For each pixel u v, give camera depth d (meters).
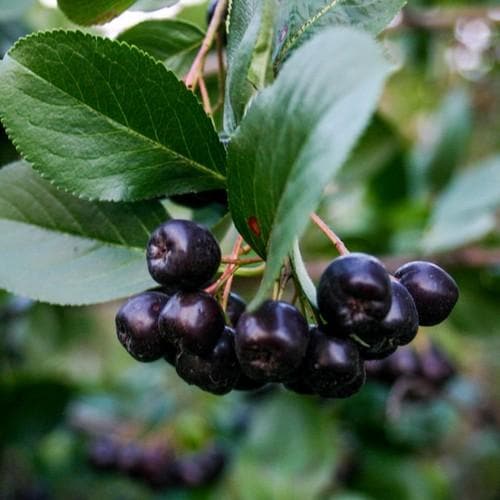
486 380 0.78
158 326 0.22
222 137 0.23
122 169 0.23
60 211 0.25
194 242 0.22
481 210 0.45
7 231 0.25
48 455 0.56
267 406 0.46
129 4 0.25
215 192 0.24
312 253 0.46
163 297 0.23
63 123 0.23
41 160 0.23
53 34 0.23
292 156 0.20
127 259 0.25
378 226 0.47
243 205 0.21
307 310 0.22
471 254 0.45
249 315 0.21
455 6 0.54
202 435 0.49
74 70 0.23
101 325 0.61
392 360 0.40
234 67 0.23
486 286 0.46
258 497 0.44
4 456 0.53
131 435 0.51
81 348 0.65
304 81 0.20
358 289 0.21
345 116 0.19
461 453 0.75
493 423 0.66
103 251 0.25
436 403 0.56
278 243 0.20
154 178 0.24
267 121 0.21
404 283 0.23
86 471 0.56
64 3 0.25
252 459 0.45
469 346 0.74
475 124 0.72
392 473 0.49
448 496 0.51
